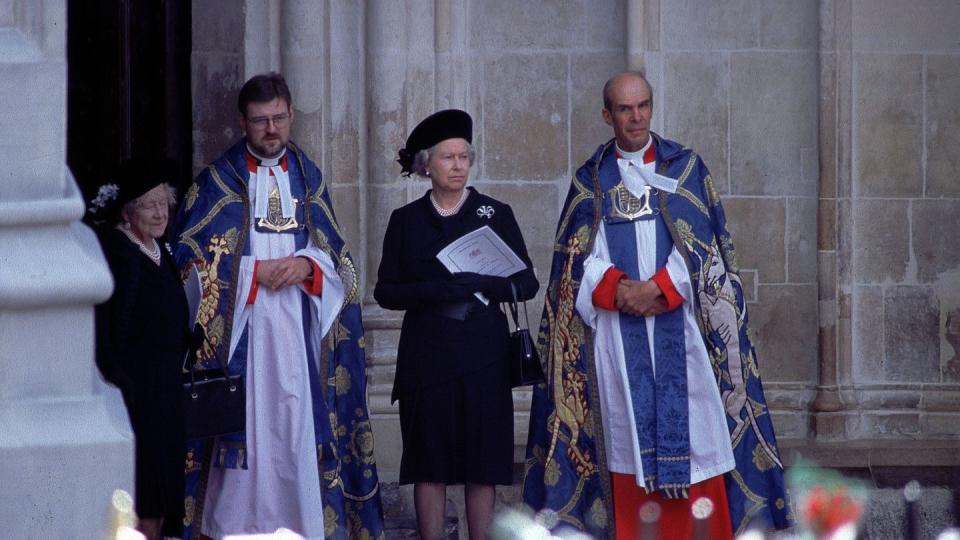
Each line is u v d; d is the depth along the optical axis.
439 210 21.62
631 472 21.44
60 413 11.54
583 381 21.67
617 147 22.02
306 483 21.11
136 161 19.25
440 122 21.38
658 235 21.52
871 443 26.11
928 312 26.80
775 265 26.86
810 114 26.72
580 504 21.72
